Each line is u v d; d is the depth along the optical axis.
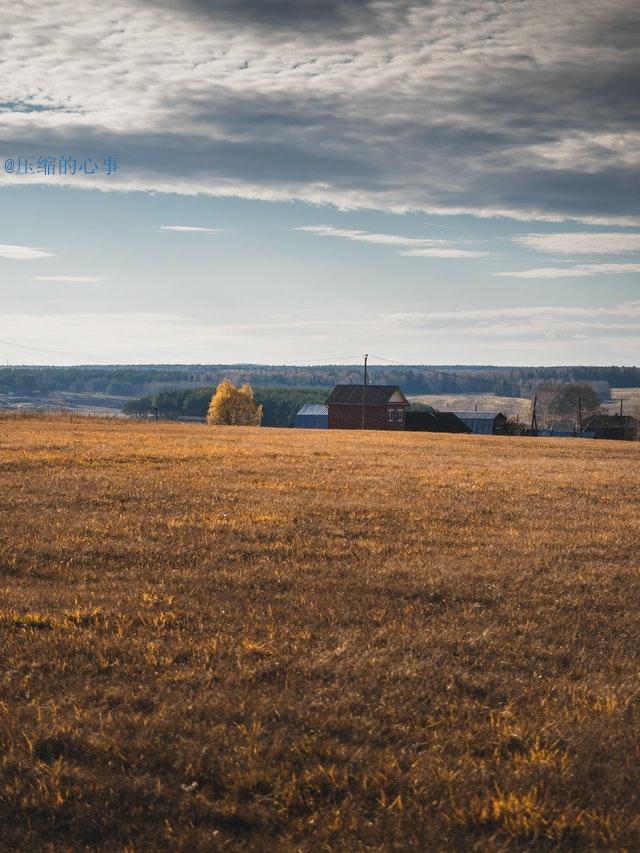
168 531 18.47
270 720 8.27
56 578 14.35
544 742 7.93
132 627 11.30
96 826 6.47
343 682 9.34
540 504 24.66
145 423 70.06
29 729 7.86
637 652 10.91
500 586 14.23
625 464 40.44
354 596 13.31
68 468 29.67
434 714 8.57
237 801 6.81
